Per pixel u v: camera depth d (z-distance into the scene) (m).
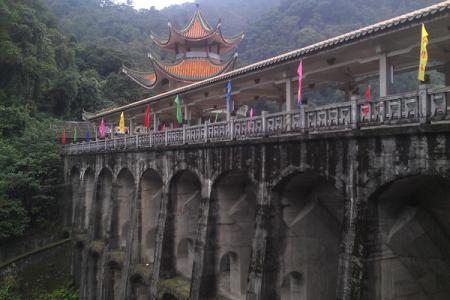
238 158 18.98
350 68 20.31
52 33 74.31
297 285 18.78
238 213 21.86
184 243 25.69
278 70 20.16
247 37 97.00
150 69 91.81
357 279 13.05
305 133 15.48
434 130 11.05
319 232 18.58
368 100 13.16
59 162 44.38
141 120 44.66
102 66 89.19
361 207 13.34
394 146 12.30
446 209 13.95
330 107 14.51
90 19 124.75
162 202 25.31
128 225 32.47
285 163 16.36
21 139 44.59
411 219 14.09
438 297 14.86
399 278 13.83
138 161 28.69
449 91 10.88
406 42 15.18
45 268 37.00
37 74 56.47
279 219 17.38
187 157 23.08
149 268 26.98
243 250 22.19
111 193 32.50
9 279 34.66
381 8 83.56
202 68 41.59
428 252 14.55
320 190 17.98
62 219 41.91
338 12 85.38
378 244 13.36
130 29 123.25
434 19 12.48
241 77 21.36
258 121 17.91
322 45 15.84
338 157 14.15
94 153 36.44
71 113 68.31
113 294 30.50
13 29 53.91
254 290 17.05
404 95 12.03
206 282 20.84
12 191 39.03
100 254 31.95
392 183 12.67
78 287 36.38
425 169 11.44
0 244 37.09
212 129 20.91
